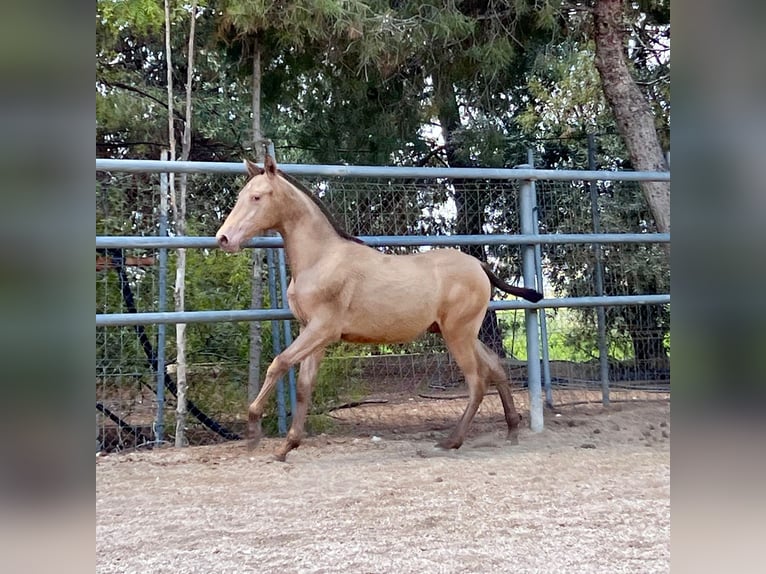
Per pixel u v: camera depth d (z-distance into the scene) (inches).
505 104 380.5
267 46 288.2
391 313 186.4
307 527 126.2
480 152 340.8
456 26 270.8
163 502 142.4
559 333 277.1
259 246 196.2
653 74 353.1
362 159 341.4
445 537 120.6
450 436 202.1
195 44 309.7
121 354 209.0
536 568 106.1
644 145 269.1
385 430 232.4
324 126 342.3
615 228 273.1
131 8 234.1
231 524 128.0
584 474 165.6
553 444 203.9
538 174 215.2
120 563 108.3
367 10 261.4
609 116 372.2
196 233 229.8
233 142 360.8
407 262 192.7
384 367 244.5
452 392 256.2
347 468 172.6
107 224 208.8
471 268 197.2
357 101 332.5
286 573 104.3
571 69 352.2
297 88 330.0
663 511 135.0
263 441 207.6
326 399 232.7
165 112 310.8
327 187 229.1
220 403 228.7
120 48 320.8
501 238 212.8
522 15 298.7
